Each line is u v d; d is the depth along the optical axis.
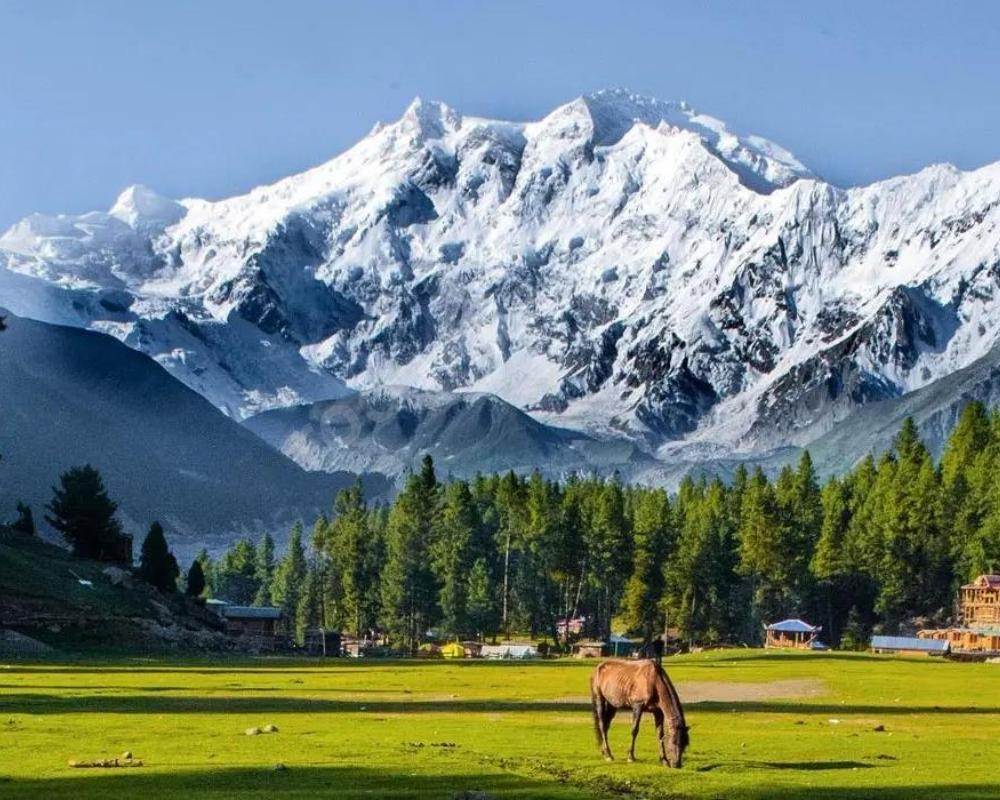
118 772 54.34
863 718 88.31
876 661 193.88
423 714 87.19
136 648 192.75
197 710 87.19
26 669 139.50
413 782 51.97
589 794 49.72
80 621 192.25
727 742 69.19
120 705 90.19
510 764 57.94
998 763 60.97
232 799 47.56
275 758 59.19
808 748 66.44
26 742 65.00
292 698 101.81
